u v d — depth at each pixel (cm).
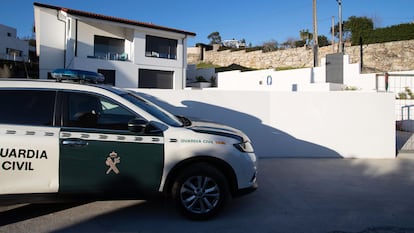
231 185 434
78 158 385
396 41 2562
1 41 4159
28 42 4669
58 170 381
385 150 852
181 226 407
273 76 2441
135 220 423
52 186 382
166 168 405
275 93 836
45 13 2359
